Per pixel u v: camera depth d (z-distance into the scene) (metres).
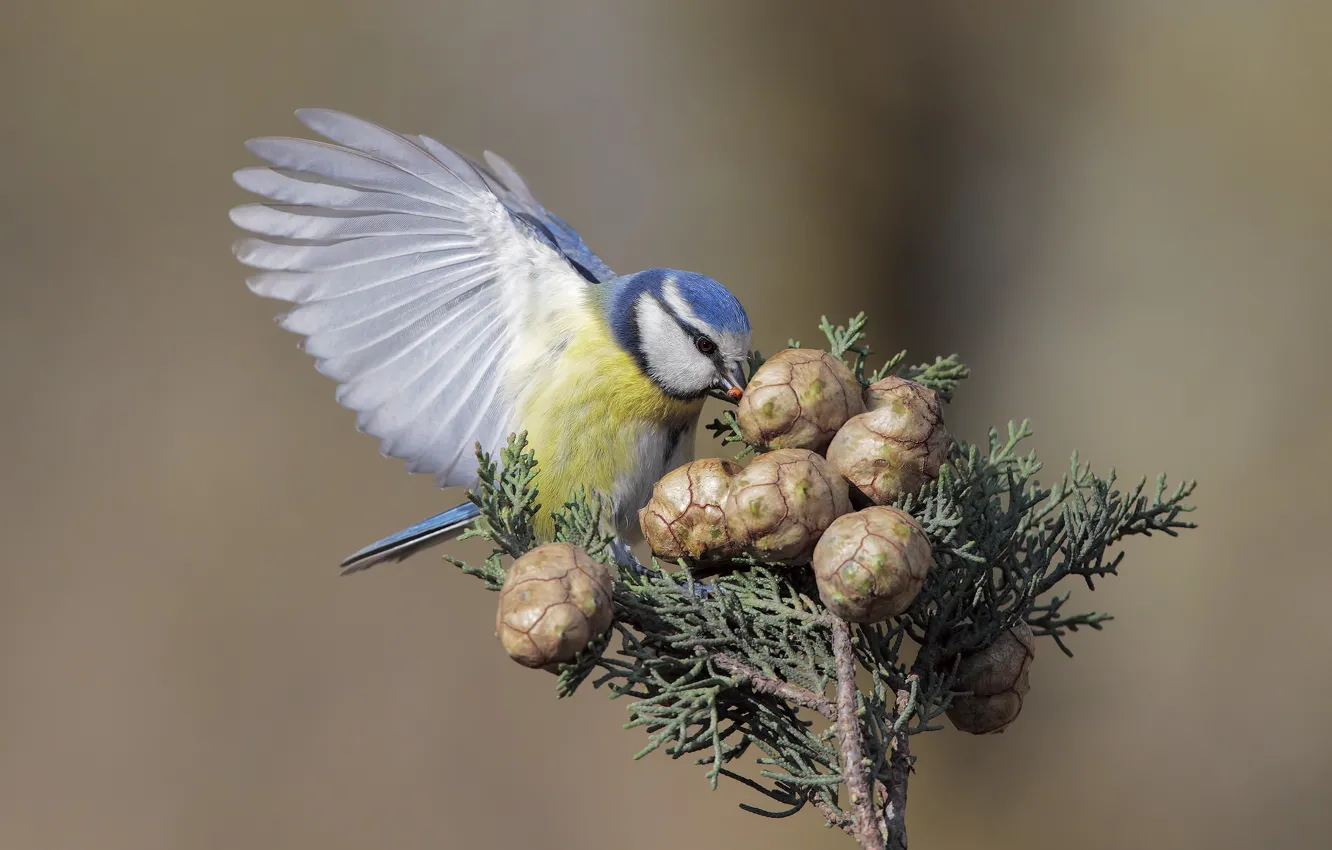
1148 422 12.53
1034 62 13.63
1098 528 4.59
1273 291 12.55
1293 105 12.85
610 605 3.84
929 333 13.55
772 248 13.73
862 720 3.88
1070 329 13.13
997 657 4.32
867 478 4.06
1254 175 12.90
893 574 3.68
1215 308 12.68
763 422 4.14
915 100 13.79
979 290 13.52
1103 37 13.47
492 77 14.23
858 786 3.58
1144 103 13.34
